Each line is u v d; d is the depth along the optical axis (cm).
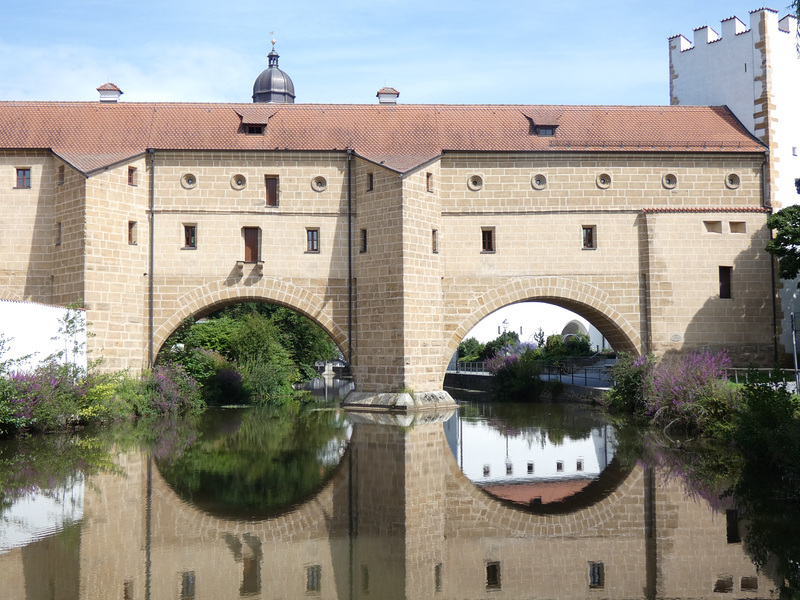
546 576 1068
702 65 4038
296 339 5125
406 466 1862
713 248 3469
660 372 2755
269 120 3606
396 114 3716
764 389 1766
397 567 1099
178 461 1919
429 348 3341
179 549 1170
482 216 3488
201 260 3388
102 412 2761
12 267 3288
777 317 3469
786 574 1073
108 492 1545
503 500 1502
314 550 1173
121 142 3419
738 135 3684
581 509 1427
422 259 3322
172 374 3288
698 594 1001
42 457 1975
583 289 3491
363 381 3366
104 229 3153
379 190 3325
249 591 996
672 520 1343
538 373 4134
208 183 3406
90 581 1024
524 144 3538
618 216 3516
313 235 3462
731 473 1730
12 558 1119
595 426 2653
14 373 2403
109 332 3155
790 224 3222
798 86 3747
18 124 3472
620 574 1076
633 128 3684
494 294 3478
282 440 2312
